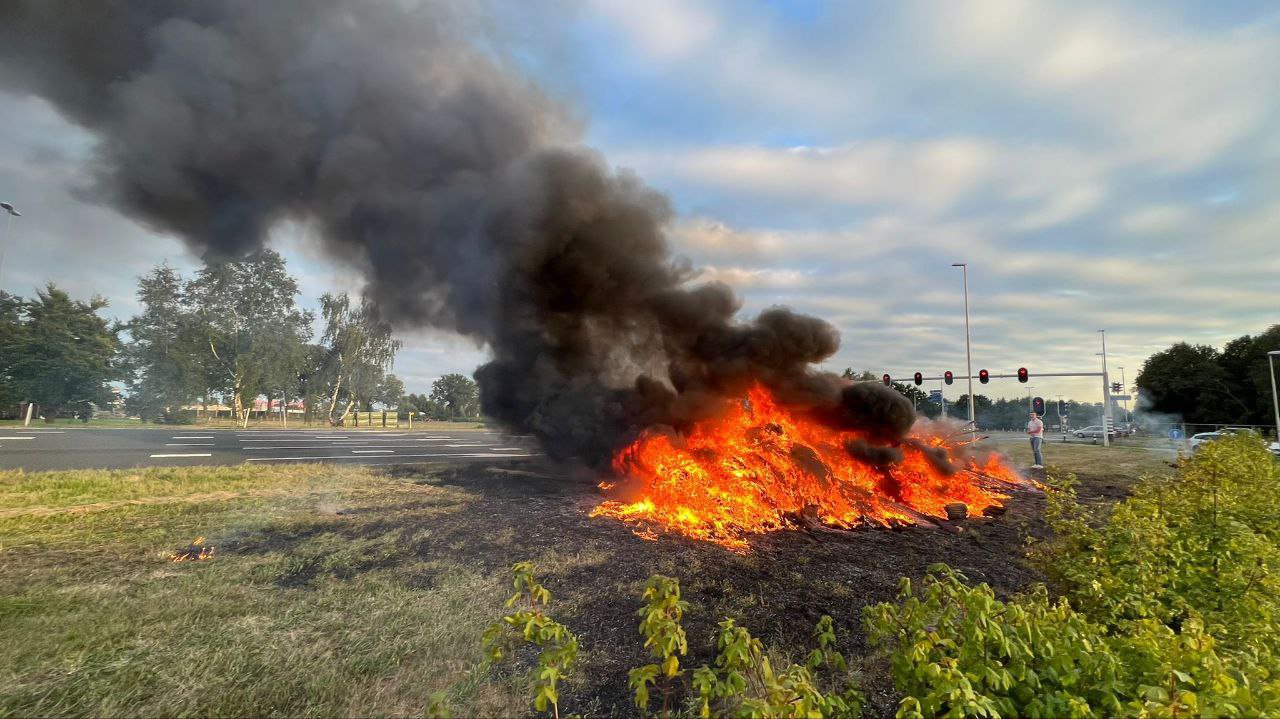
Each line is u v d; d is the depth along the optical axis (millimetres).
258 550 6371
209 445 22734
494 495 10484
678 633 2328
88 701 3182
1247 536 3945
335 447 23609
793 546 7320
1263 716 1937
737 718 1969
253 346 43312
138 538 6707
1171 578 3537
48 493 9562
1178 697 1990
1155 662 2287
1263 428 39781
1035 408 20094
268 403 55031
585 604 4977
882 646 4152
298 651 3869
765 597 5297
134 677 3453
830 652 3992
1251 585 3527
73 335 42094
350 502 9516
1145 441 42062
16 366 39156
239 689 3369
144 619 4301
